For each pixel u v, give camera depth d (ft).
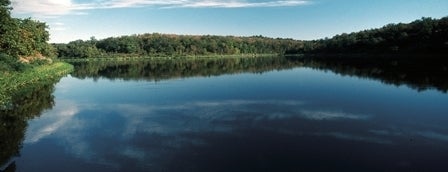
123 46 484.33
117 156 52.03
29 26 207.72
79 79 164.86
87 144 57.88
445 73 148.46
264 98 97.60
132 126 68.69
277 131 63.00
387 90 107.34
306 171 45.47
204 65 263.70
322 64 247.91
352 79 139.44
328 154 51.16
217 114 77.51
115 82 148.77
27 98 103.14
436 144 54.90
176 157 51.06
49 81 152.35
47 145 57.72
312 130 63.36
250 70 201.98
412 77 138.51
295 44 590.96
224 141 57.82
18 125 70.74
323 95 100.94
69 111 84.58
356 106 84.02
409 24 355.97
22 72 140.87
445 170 45.16
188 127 66.90
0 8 148.25
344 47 410.72
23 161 50.83
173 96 104.58
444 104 84.64
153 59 423.64
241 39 610.24
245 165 47.75
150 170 46.70
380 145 54.65
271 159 49.67
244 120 71.41
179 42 529.04
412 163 47.57
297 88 116.67
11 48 160.25
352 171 45.37
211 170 46.37
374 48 359.25
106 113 81.76
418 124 66.74
